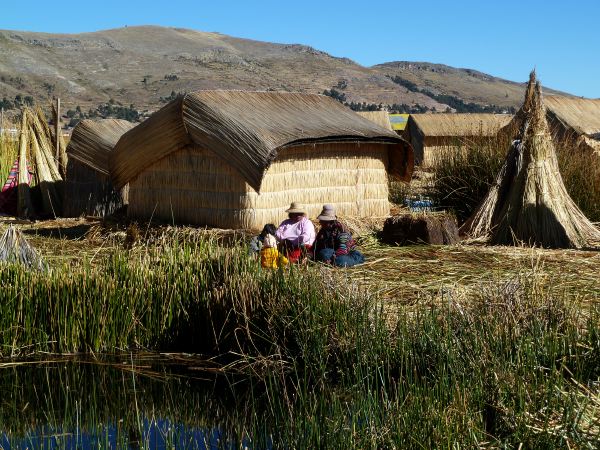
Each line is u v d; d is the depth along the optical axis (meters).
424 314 6.99
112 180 12.79
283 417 5.70
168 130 11.82
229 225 11.49
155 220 12.25
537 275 8.54
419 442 4.93
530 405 5.30
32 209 14.84
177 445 5.82
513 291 7.11
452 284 8.63
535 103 11.75
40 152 15.40
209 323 7.88
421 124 30.95
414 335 6.71
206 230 11.29
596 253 10.36
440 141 30.91
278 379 6.97
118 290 7.91
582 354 6.23
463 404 5.28
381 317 6.94
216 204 11.63
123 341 7.93
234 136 11.29
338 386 6.60
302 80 174.00
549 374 5.97
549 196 11.41
